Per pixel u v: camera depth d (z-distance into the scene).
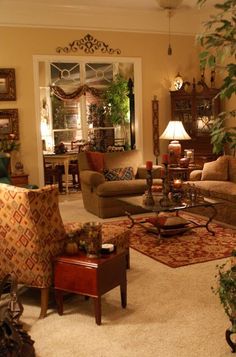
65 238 3.01
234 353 2.41
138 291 3.30
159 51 7.65
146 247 4.38
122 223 5.38
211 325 2.74
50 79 8.38
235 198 5.00
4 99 6.67
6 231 2.85
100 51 7.23
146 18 7.45
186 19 7.72
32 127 6.91
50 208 2.87
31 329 2.74
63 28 6.93
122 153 6.41
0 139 6.62
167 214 5.34
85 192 6.18
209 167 6.00
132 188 5.75
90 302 3.16
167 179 4.63
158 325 2.75
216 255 4.08
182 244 4.45
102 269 2.77
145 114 7.71
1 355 2.22
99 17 7.13
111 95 8.67
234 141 1.98
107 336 2.63
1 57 6.62
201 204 4.55
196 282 3.45
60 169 8.07
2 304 2.51
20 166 6.71
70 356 2.42
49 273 2.89
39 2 6.58
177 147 6.61
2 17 6.54
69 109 8.69
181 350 2.46
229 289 2.32
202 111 7.55
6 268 2.96
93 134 8.83
